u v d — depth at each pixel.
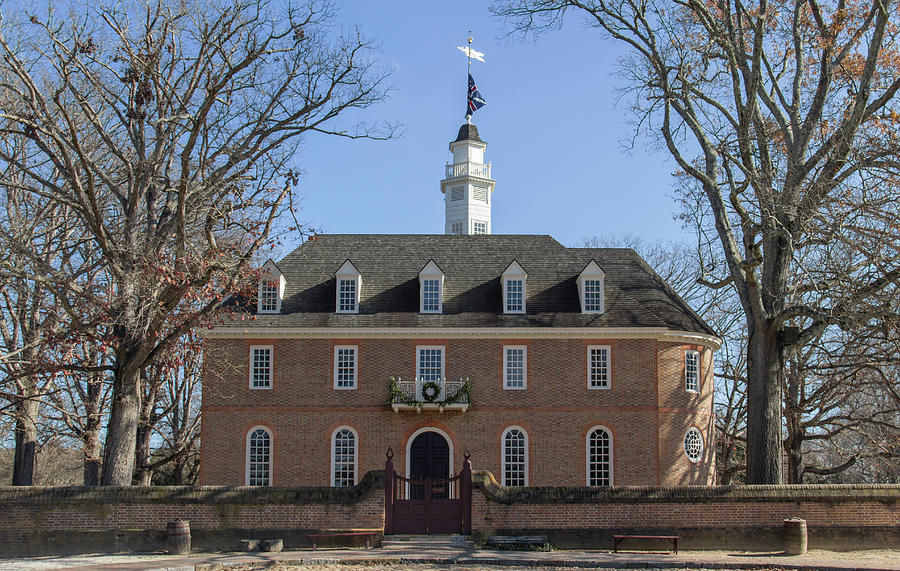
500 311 46.34
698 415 45.66
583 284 46.41
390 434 44.34
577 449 44.19
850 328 33.00
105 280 41.56
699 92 38.12
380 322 45.62
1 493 30.28
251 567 26.16
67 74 30.84
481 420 44.47
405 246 50.22
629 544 30.31
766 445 34.66
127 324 32.81
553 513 30.72
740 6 36.31
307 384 44.72
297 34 32.22
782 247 35.62
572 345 45.16
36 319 40.94
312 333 45.09
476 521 30.72
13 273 31.16
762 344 35.34
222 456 44.00
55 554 29.80
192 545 30.20
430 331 45.19
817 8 35.84
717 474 57.75
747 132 35.72
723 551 30.19
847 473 58.91
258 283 36.62
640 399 44.56
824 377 49.09
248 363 44.88
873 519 30.61
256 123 33.41
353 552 28.59
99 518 30.30
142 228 35.66
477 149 74.31
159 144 33.97
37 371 33.25
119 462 32.78
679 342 45.75
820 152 34.00
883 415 51.09
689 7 37.47
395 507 31.20
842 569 25.42
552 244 50.56
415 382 44.53
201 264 31.72
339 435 44.41
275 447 44.16
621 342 45.12
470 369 44.97
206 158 33.00
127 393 33.31
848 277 32.62
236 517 30.45
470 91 75.06
